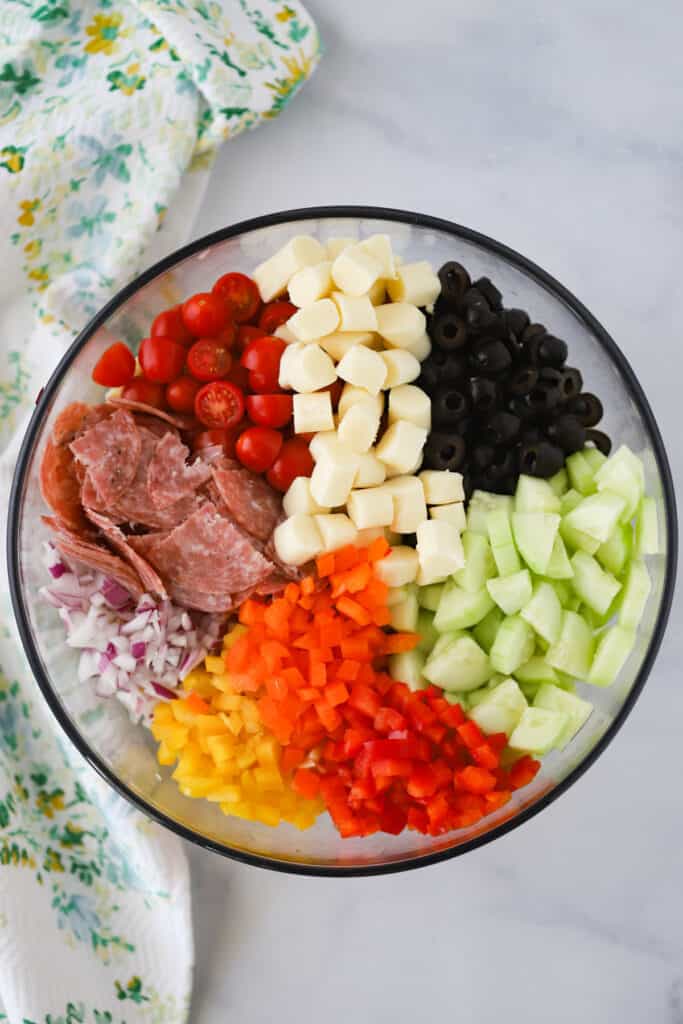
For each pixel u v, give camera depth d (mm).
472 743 711
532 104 834
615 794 822
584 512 723
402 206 833
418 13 830
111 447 730
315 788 722
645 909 817
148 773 778
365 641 718
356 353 714
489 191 833
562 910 817
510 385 727
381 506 717
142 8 785
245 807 729
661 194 834
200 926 811
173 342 738
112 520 732
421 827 714
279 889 815
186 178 811
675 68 833
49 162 789
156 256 815
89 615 729
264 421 731
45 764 806
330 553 718
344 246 751
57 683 763
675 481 829
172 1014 791
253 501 733
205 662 739
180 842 795
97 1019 781
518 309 747
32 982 767
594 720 757
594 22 833
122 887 801
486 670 729
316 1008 811
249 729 723
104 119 788
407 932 816
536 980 814
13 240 798
